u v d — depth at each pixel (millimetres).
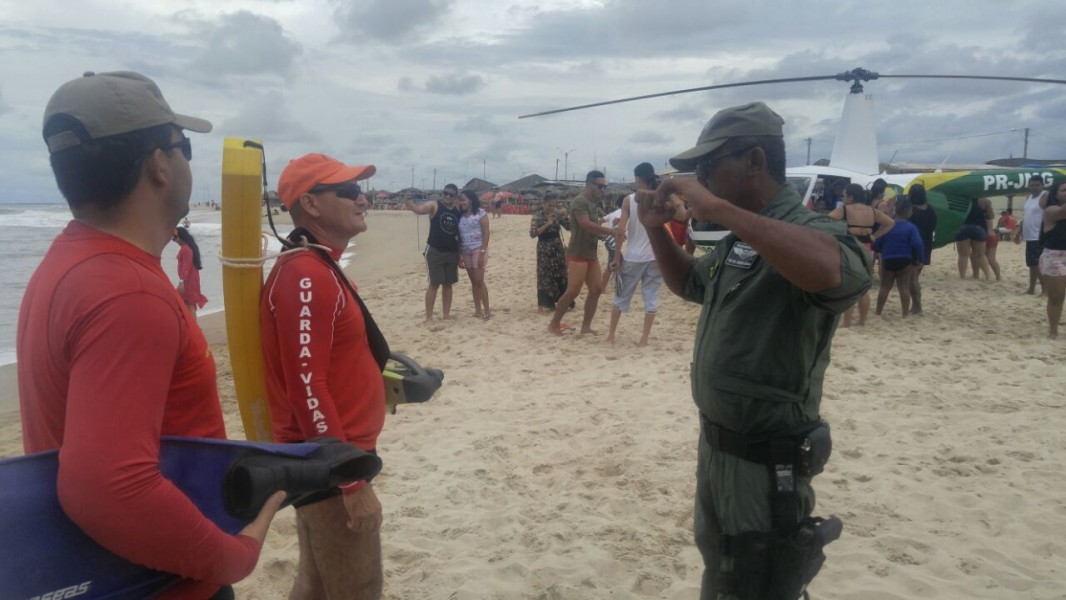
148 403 1368
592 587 3512
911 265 10000
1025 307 10859
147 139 1504
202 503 1532
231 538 1490
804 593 2365
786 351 2244
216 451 1557
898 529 4043
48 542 1347
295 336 2248
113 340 1348
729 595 2307
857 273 2053
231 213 2242
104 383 1330
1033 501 4316
